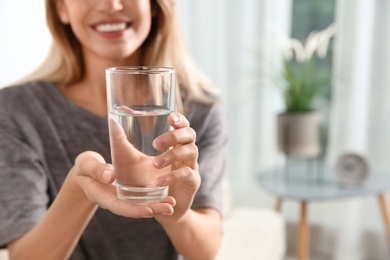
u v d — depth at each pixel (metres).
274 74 3.00
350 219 3.00
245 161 3.14
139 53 1.10
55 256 0.82
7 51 2.36
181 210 0.74
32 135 0.99
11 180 0.91
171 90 0.62
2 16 2.32
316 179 2.69
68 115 1.02
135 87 0.60
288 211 3.18
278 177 2.74
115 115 0.61
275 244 2.38
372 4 2.78
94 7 0.88
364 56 2.82
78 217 0.79
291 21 3.00
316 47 2.91
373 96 2.85
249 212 2.65
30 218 0.88
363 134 2.88
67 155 1.02
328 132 3.02
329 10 2.95
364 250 3.04
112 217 1.00
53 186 1.00
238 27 3.02
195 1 3.04
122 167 0.62
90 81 1.05
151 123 0.61
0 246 0.87
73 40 1.06
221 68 3.08
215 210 1.00
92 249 1.01
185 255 0.89
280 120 2.70
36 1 2.50
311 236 3.12
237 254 2.12
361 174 2.58
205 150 1.07
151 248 1.03
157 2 1.06
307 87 2.70
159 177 0.62
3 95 1.01
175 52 1.11
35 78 1.08
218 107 1.12
